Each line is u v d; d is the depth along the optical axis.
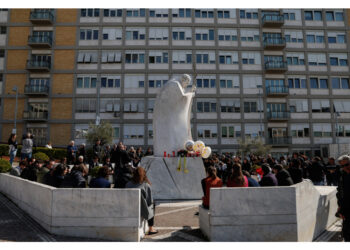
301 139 33.28
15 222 5.18
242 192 4.29
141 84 32.41
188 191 8.47
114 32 33.12
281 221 4.27
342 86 34.69
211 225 4.25
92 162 12.27
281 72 33.97
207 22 34.12
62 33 32.78
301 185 4.61
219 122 32.50
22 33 32.62
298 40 34.97
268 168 6.05
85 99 31.83
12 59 32.16
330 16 35.91
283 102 33.69
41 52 32.38
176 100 9.32
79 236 4.38
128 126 31.66
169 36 33.38
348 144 30.22
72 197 4.47
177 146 9.22
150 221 4.85
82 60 32.16
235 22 34.53
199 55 33.44
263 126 32.94
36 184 5.41
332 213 6.23
